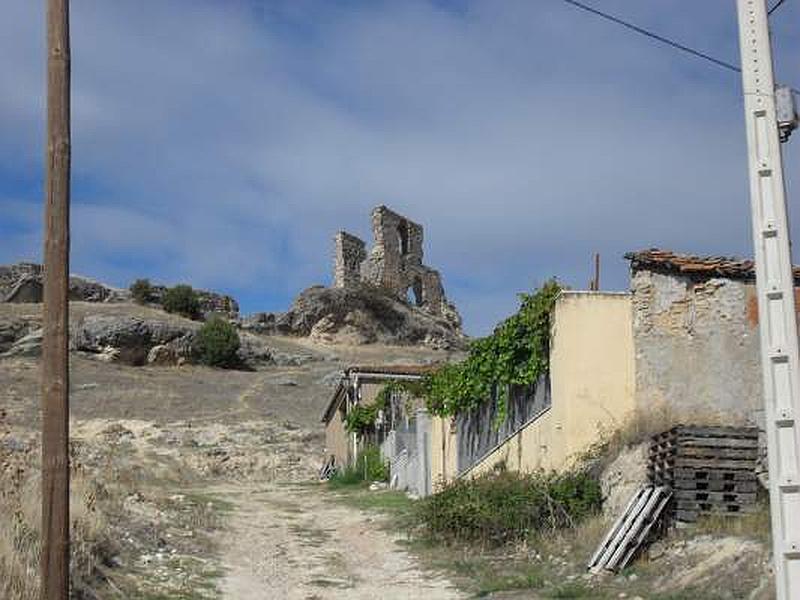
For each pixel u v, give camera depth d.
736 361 14.72
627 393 16.09
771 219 6.60
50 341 7.56
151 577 12.84
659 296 15.41
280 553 16.12
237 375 59.94
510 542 15.17
